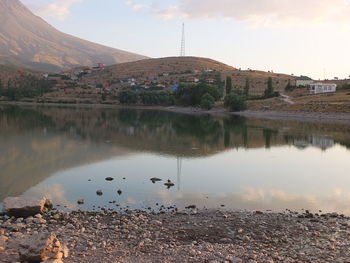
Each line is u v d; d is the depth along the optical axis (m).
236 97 146.38
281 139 66.19
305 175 35.75
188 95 168.88
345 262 13.80
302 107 129.88
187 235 17.30
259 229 18.34
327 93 156.00
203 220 19.97
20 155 42.84
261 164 41.66
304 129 84.69
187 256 14.09
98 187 29.14
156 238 16.75
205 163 41.38
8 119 94.25
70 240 15.88
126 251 14.66
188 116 128.75
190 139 63.69
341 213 22.64
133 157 44.00
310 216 21.00
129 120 103.94
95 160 41.34
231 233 17.69
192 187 29.70
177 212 21.86
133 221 19.58
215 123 99.69
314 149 54.75
